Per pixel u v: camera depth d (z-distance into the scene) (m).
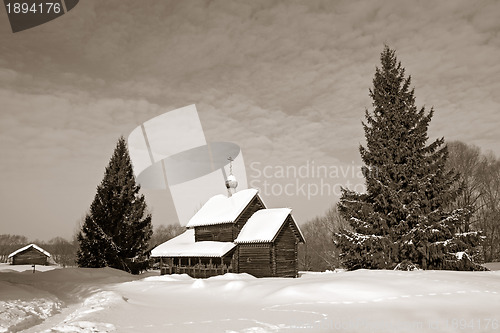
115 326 11.16
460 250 27.91
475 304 13.80
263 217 34.44
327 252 62.97
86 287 24.25
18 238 155.88
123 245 45.28
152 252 37.88
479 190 48.38
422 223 27.86
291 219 34.38
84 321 11.46
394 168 29.89
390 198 28.98
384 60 33.94
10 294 17.36
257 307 14.98
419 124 31.42
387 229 28.94
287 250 33.66
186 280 28.72
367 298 15.61
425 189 28.97
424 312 12.55
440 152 30.45
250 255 32.53
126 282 29.62
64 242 108.88
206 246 33.91
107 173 49.12
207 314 13.42
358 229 30.41
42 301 16.69
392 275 20.62
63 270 36.62
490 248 48.75
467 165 46.59
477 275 20.70
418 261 28.56
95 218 45.50
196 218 37.59
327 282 18.39
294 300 16.09
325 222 69.31
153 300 18.09
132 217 47.31
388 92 33.38
